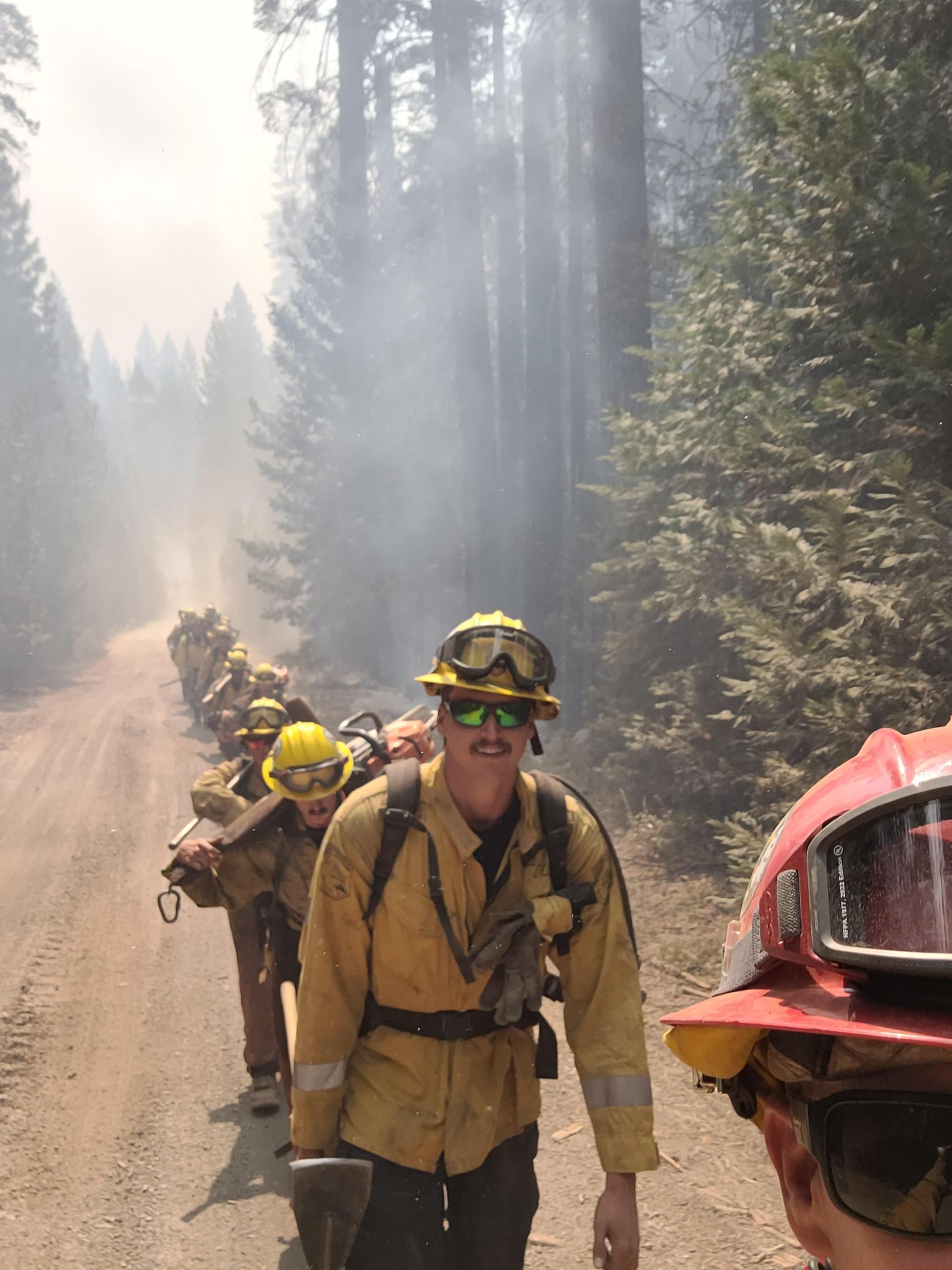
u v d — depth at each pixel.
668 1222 3.75
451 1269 2.48
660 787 9.39
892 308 6.12
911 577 5.30
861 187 6.10
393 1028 2.36
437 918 2.28
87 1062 5.60
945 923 0.67
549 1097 4.92
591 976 2.39
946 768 0.76
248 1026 4.90
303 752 3.78
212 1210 4.12
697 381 7.24
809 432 6.60
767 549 5.47
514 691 2.27
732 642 8.27
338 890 2.30
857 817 0.71
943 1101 0.71
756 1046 0.91
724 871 7.54
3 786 14.82
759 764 7.83
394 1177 2.29
